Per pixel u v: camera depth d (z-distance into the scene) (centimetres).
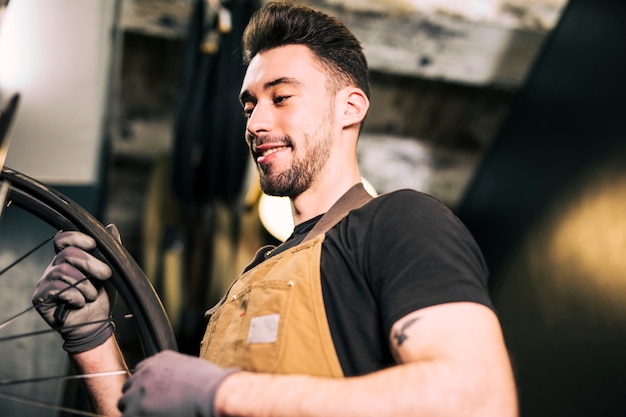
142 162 418
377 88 430
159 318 143
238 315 135
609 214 356
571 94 393
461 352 107
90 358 153
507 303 396
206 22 358
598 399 339
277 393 107
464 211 446
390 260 122
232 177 371
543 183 396
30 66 361
